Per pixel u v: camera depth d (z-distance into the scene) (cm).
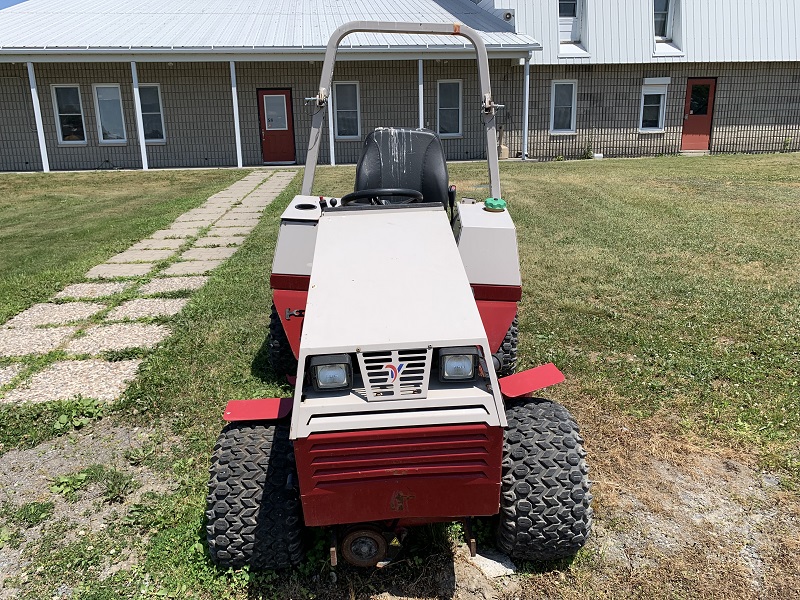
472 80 1712
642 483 303
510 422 258
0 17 1706
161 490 309
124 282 661
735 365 419
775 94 1856
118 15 1775
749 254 691
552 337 475
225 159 1700
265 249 762
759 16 1812
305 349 208
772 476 306
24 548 272
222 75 1650
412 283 236
